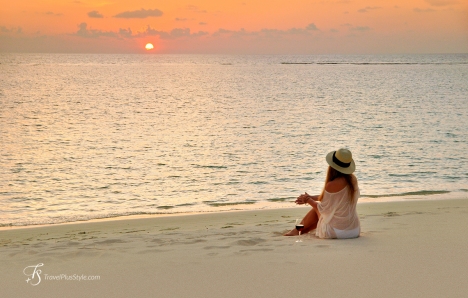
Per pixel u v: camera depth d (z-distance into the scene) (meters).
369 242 6.61
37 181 17.73
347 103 54.69
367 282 4.85
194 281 5.08
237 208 13.51
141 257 6.25
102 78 111.44
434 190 15.66
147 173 19.30
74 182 17.61
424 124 35.50
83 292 4.84
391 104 52.72
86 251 6.71
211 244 7.04
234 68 191.75
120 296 4.70
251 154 23.95
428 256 5.75
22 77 108.62
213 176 18.67
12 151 24.44
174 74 136.62
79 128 34.28
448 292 4.50
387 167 20.02
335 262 5.60
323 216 7.10
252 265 5.61
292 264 5.58
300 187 16.64
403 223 8.27
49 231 10.38
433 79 103.88
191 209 13.52
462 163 20.64
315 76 122.31
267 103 55.72
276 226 9.10
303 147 26.20
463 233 7.11
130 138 29.67
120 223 11.12
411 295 4.45
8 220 12.40
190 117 42.09
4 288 5.04
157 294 4.72
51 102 54.88
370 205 12.30
